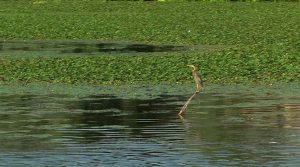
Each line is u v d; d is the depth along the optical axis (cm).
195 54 3581
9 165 1828
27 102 2612
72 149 1966
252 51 3594
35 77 3102
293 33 4481
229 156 1873
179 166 1794
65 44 4297
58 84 2969
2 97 2712
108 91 2805
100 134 2123
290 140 2016
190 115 2355
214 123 2234
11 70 3256
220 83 2922
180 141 2030
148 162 1831
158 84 2928
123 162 1834
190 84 2917
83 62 3406
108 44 4262
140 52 3859
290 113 2350
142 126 2212
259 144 1981
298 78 2973
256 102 2541
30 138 2089
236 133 2105
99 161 1848
